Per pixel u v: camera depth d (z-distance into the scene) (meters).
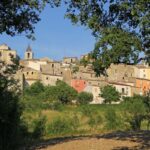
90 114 33.50
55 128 30.14
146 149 16.64
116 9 14.12
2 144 15.45
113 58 12.79
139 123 31.78
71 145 18.52
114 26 13.34
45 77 157.38
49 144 19.98
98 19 14.08
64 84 125.19
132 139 19.61
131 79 163.12
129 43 12.71
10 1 16.66
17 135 15.95
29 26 17.69
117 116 33.34
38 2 15.73
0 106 14.93
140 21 12.54
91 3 14.29
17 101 15.58
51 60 170.25
